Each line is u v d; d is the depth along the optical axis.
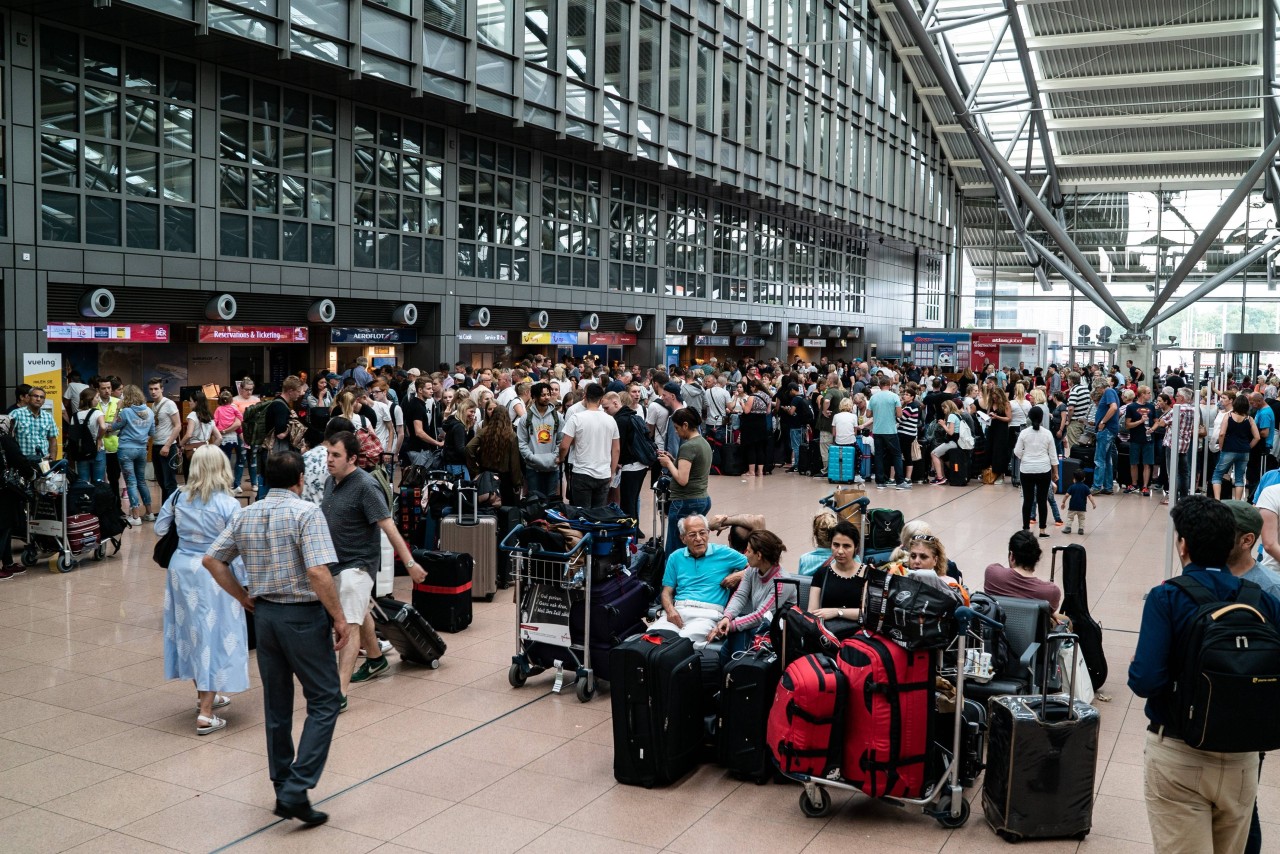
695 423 10.11
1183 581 4.16
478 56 22.75
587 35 26.14
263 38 17.75
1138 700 7.71
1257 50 40.09
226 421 16.11
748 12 34.47
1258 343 21.41
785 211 40.50
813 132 40.03
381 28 20.22
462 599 9.34
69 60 16.42
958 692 5.60
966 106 30.08
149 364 19.83
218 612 6.91
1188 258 35.06
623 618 7.66
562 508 8.53
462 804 5.85
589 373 21.06
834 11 41.44
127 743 6.68
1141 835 5.54
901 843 5.44
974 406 20.92
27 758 6.41
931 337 40.72
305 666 5.64
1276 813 5.81
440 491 10.82
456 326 24.50
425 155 23.52
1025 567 7.66
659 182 32.44
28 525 11.50
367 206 22.12
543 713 7.36
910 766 5.61
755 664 6.17
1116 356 43.25
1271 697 3.89
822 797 5.72
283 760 5.62
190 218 18.44
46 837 5.36
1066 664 7.10
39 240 16.02
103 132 16.92
